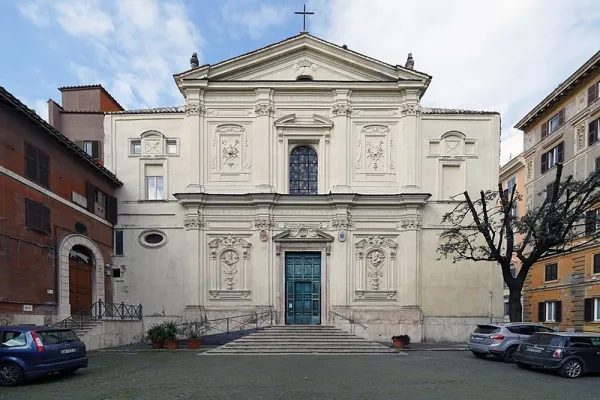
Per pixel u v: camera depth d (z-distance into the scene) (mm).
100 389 11000
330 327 21047
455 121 24578
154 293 23406
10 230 15547
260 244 23469
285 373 13273
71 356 12445
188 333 22031
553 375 13320
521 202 39844
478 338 16891
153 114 24500
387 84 24250
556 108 31609
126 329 21344
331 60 24734
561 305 30016
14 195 15828
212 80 24359
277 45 24266
